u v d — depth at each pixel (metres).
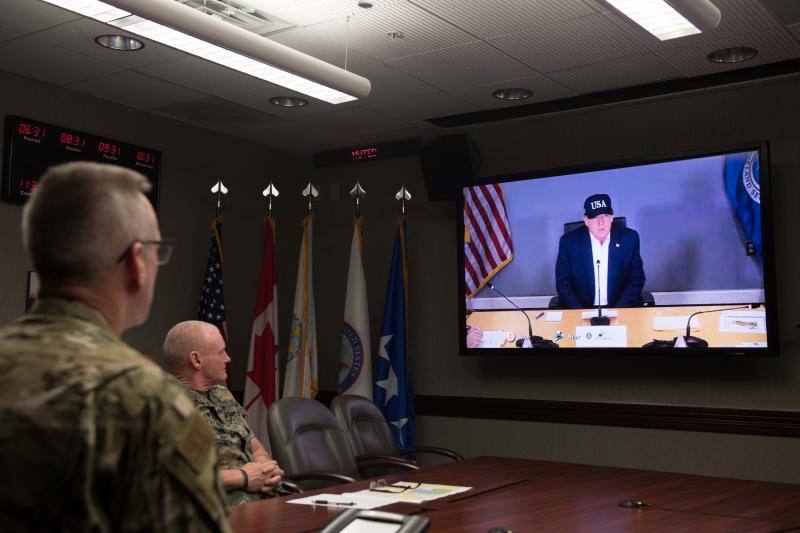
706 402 4.82
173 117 5.49
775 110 4.71
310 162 6.51
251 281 6.09
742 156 4.55
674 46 4.19
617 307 4.88
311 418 3.75
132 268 0.96
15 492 0.78
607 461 5.11
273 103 5.17
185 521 0.83
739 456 4.68
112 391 0.83
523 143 5.56
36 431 0.79
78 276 0.93
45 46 4.21
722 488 3.02
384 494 2.87
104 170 0.97
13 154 4.56
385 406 5.53
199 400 3.35
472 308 5.39
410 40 4.09
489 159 5.70
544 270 5.14
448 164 5.64
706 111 4.92
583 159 5.33
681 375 4.91
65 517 0.78
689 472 4.83
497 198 5.34
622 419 5.06
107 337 0.91
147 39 3.78
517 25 3.90
